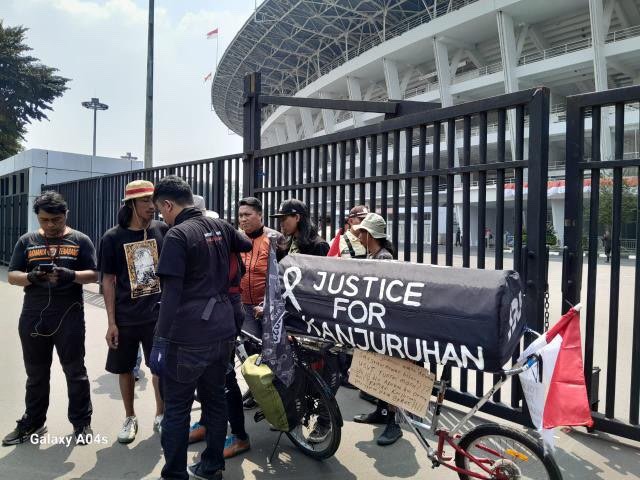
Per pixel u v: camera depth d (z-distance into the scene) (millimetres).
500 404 3557
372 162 4297
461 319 2301
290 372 2898
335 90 49281
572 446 3275
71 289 3307
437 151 3879
